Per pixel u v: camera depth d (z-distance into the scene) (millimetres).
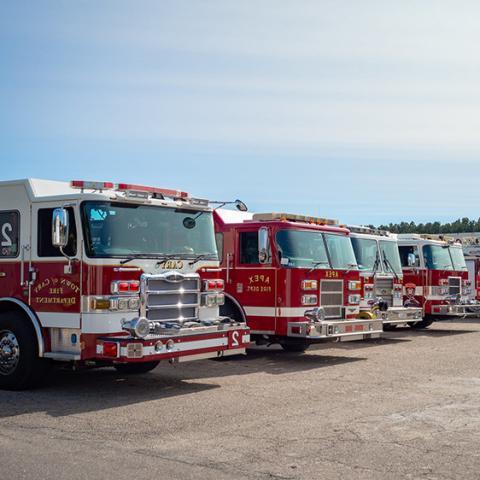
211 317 9328
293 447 5996
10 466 5402
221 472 5273
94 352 8008
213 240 9617
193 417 7164
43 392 8656
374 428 6707
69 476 5156
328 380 9641
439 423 6938
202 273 9234
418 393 8594
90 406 7738
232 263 12180
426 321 18984
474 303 18672
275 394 8516
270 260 11734
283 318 11547
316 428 6691
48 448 5934
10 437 6312
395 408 7660
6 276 8906
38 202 8648
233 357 12445
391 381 9547
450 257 18828
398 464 5512
